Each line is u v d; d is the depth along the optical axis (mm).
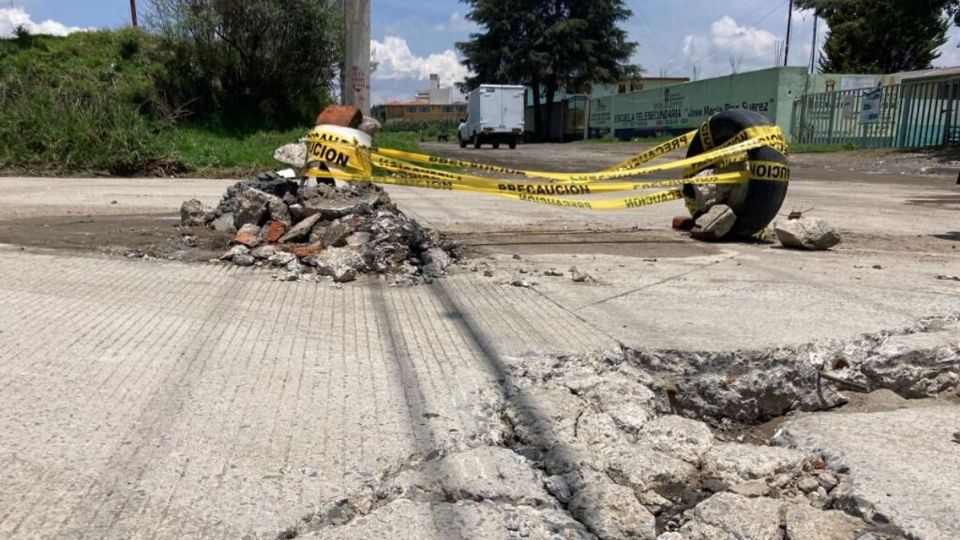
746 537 2230
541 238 7141
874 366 3695
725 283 5148
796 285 5090
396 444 2617
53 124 14695
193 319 3939
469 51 60719
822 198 12383
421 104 128000
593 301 4590
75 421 2660
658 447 2852
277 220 5812
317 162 6238
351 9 8031
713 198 7188
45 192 10438
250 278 4977
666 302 4566
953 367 3707
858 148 28875
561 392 3143
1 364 3143
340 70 22000
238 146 17344
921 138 27266
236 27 20453
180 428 2650
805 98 32500
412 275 5223
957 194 13156
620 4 58312
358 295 4660
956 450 2797
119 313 3967
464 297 4672
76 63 20594
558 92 63656
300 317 4094
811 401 3598
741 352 3547
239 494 2256
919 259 6309
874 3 37781
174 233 6383
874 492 2445
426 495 2346
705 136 7484
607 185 7117
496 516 2240
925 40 43938
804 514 2336
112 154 14500
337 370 3293
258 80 21562
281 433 2654
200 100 20781
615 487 2471
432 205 9883
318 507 2223
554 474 2584
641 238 7238
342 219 5715
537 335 3832
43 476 2293
